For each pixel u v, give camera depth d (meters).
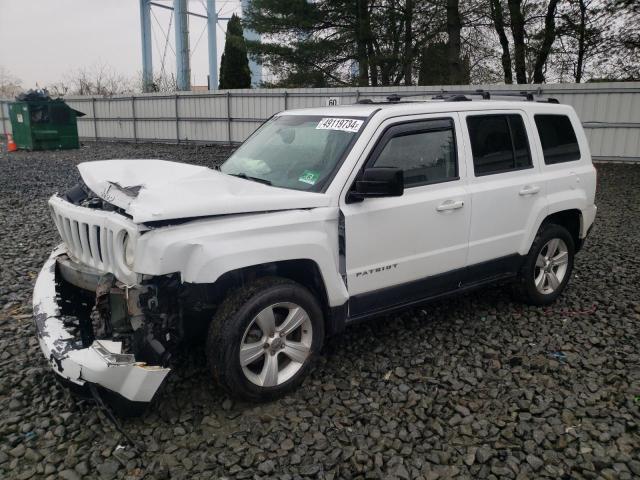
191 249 3.16
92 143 28.06
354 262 3.86
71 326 3.41
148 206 3.15
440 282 4.44
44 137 22.02
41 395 3.64
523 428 3.37
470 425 3.42
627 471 3.00
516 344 4.55
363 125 4.04
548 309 5.34
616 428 3.37
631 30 22.00
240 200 3.39
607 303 5.52
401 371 4.02
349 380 3.91
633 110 16.53
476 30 25.39
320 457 3.08
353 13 26.75
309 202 3.65
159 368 3.11
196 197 3.32
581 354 4.40
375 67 27.61
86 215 3.54
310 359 3.74
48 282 3.78
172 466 2.99
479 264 4.68
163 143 27.31
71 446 3.12
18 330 4.64
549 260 5.33
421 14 25.00
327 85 29.08
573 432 3.34
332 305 3.81
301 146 4.30
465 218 4.46
